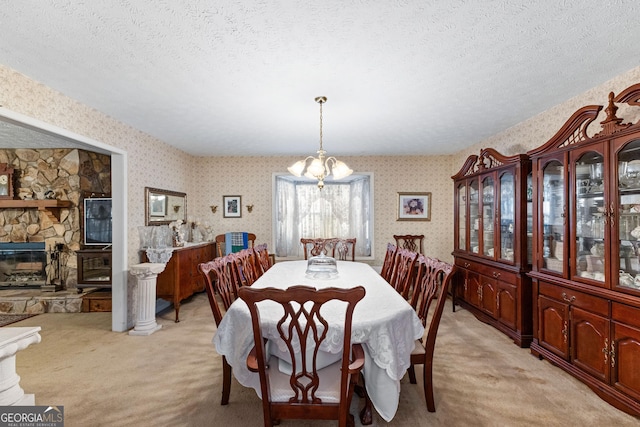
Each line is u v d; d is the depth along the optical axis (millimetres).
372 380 1664
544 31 1728
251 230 5164
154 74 2221
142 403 2021
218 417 1884
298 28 1692
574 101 2686
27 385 2232
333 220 5977
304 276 2746
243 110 2986
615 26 1679
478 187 3604
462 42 1837
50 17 1575
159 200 4082
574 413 1895
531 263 2922
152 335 3199
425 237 5145
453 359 2609
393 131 3732
